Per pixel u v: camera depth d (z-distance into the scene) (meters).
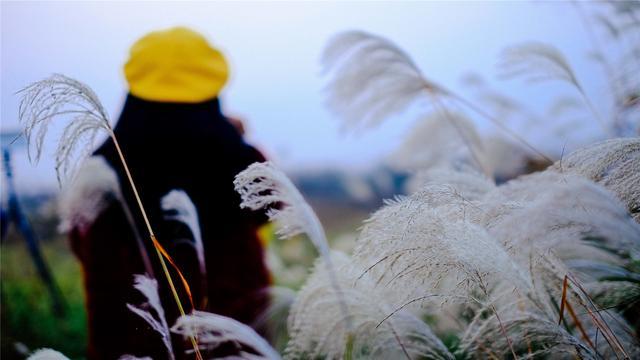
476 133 2.32
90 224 1.97
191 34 2.14
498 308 1.84
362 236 1.65
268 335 2.10
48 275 3.63
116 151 2.03
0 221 3.37
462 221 1.63
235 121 2.19
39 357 1.75
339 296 1.76
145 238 2.01
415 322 1.79
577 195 1.44
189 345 1.99
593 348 1.67
